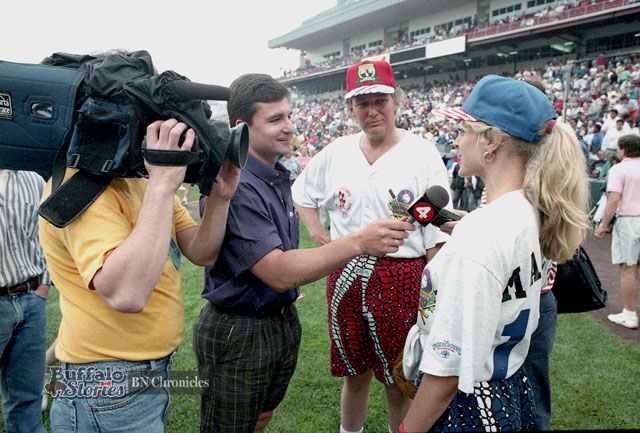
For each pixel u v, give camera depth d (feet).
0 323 6.46
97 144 3.33
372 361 7.33
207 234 4.73
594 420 8.36
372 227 4.47
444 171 7.25
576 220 3.94
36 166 3.53
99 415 4.01
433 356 3.84
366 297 6.88
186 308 14.32
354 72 7.00
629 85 58.08
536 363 6.45
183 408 8.71
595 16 82.38
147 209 3.34
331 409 8.89
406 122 76.69
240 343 5.30
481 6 114.83
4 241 6.37
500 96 4.09
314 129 106.11
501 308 3.83
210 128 3.54
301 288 16.35
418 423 3.95
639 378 9.88
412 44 120.57
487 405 3.94
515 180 4.18
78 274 3.96
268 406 6.01
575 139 4.06
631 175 12.30
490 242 3.68
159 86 3.24
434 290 4.21
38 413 7.16
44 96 3.24
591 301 6.63
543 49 99.96
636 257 12.60
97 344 3.96
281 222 5.56
